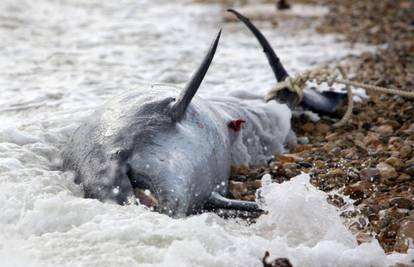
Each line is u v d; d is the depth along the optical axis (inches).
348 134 645.9
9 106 687.1
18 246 397.1
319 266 397.1
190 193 453.1
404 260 408.8
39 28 1162.0
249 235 432.8
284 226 441.1
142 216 421.7
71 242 398.9
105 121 482.3
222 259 383.9
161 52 971.3
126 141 457.1
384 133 647.8
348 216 474.0
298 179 459.8
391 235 451.2
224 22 1224.8
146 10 1374.3
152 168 445.4
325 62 909.8
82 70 858.1
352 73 844.0
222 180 500.1
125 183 443.5
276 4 1389.0
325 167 565.9
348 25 1162.6
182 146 460.1
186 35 1106.7
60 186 465.4
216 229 410.6
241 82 801.6
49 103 693.9
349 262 400.5
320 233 436.1
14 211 432.8
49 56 937.5
